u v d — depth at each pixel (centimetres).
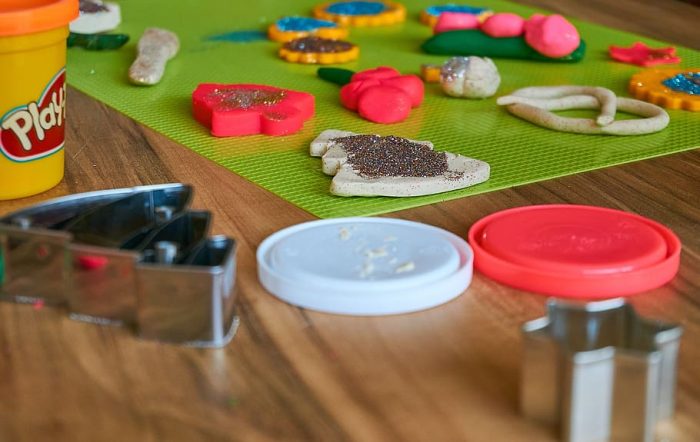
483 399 51
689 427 49
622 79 110
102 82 108
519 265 63
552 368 48
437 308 60
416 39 127
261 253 65
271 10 140
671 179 82
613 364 46
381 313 59
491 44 118
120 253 55
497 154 88
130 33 127
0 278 60
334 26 126
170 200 64
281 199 76
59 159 78
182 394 51
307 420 49
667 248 67
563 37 114
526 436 48
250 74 111
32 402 50
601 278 61
